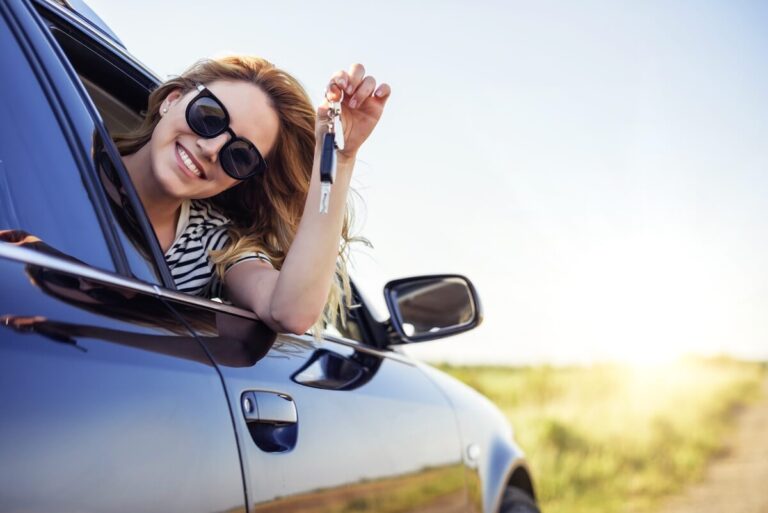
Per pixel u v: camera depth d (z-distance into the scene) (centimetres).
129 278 150
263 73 211
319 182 199
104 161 157
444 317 277
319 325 215
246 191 223
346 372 220
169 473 129
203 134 197
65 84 157
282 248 228
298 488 166
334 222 200
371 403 219
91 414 117
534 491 354
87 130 156
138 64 221
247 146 203
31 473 105
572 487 1240
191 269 208
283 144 217
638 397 1642
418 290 276
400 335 270
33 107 147
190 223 211
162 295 157
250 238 217
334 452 186
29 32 154
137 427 125
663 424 1502
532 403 1770
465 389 327
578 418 1437
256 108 208
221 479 141
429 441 252
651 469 1322
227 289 209
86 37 206
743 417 2231
